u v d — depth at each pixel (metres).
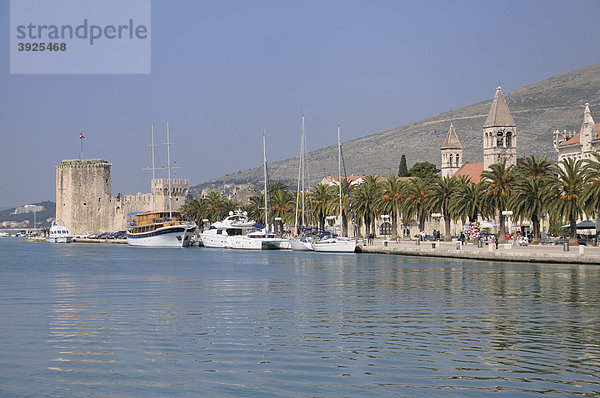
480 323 43.81
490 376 31.06
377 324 43.50
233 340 38.62
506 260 92.00
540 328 42.12
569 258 85.19
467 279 69.88
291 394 28.75
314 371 31.97
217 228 155.25
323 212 158.88
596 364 33.16
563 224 130.25
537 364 33.19
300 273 80.50
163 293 60.84
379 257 108.62
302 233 140.25
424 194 134.62
